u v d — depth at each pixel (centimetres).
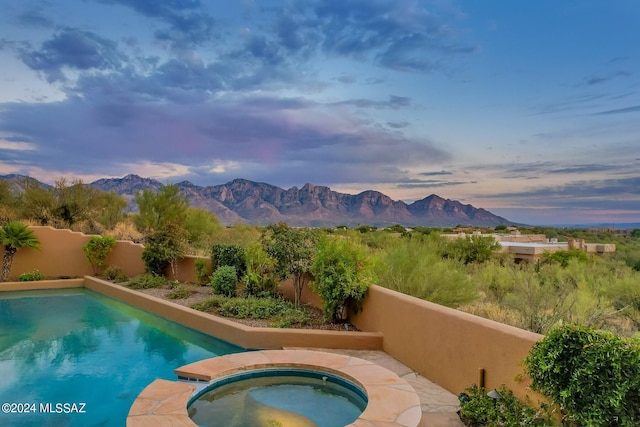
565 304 717
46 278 1595
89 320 1045
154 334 918
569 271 1104
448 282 845
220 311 944
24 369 708
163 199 2059
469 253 1475
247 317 894
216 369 538
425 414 471
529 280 826
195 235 1986
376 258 831
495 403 439
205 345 840
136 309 1167
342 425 452
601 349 336
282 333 762
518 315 782
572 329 365
